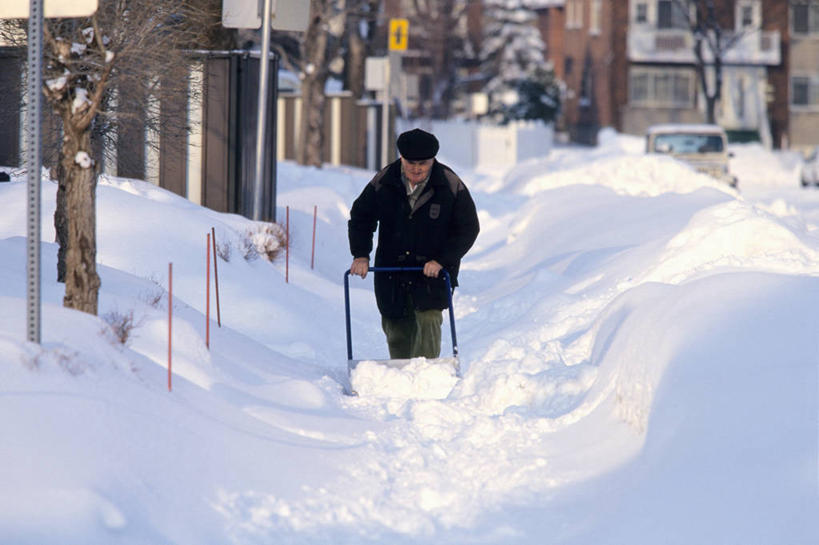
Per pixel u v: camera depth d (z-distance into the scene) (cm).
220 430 1705
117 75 2691
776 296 1884
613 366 2097
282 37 12006
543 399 2206
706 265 2878
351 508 1564
